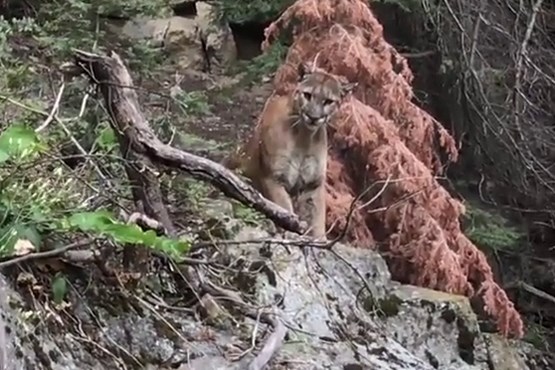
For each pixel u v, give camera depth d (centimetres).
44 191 492
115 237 454
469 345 730
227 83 1343
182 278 528
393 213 980
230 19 1380
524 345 1052
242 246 632
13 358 411
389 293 727
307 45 1041
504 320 979
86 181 537
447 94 1232
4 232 451
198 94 1048
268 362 500
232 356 497
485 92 1209
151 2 1124
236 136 1092
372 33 1060
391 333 690
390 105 1042
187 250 493
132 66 1040
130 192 575
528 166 1163
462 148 1241
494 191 1241
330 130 1007
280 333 517
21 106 550
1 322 405
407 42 1280
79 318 464
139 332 484
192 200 647
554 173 1227
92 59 532
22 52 859
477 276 1005
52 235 473
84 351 452
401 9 1236
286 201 820
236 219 656
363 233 952
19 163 487
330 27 1046
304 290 626
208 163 538
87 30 973
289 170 821
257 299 578
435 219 993
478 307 977
